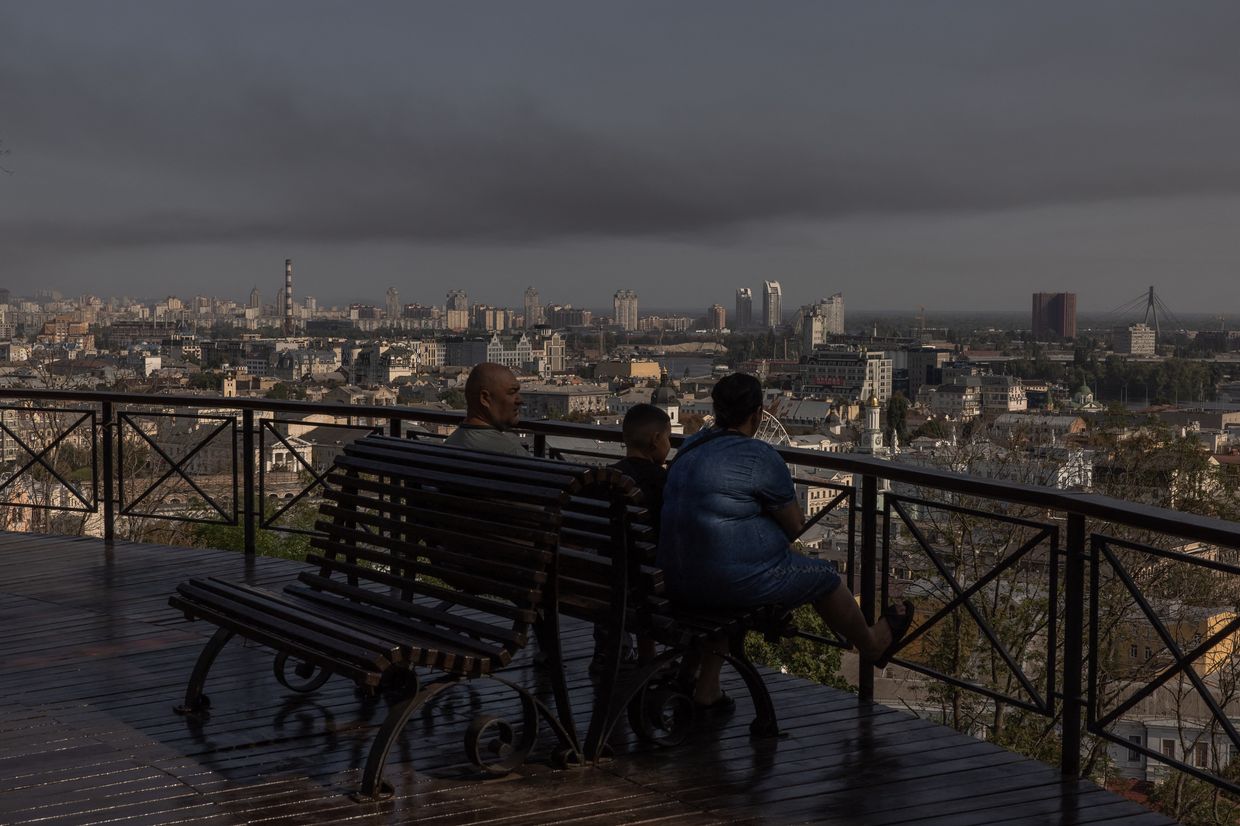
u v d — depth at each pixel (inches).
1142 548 153.1
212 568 302.0
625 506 159.8
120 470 340.2
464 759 170.1
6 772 163.8
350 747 174.4
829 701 198.2
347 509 187.0
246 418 313.7
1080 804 156.6
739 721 188.4
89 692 200.1
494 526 161.8
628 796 157.4
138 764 167.0
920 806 155.4
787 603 177.9
